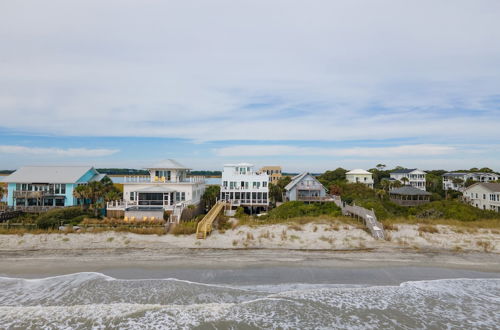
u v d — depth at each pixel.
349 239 24.53
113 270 18.64
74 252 21.83
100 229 25.94
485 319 13.62
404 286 16.73
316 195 56.44
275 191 63.31
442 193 77.69
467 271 18.88
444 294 15.84
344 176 90.56
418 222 29.48
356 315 13.73
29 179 43.84
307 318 13.43
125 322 12.93
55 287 16.31
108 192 39.81
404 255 21.47
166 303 14.63
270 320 13.21
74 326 12.63
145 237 24.81
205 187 51.22
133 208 34.16
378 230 25.17
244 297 15.28
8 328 12.45
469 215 36.47
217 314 13.61
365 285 16.81
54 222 28.52
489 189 53.53
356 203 38.41
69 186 43.50
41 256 21.06
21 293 15.63
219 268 18.97
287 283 16.92
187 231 25.94
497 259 20.89
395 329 12.80
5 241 23.53
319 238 24.75
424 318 13.62
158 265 19.48
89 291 15.84
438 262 20.25
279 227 27.33
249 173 53.25
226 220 32.06
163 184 39.34
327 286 16.64
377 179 95.12
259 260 20.41
